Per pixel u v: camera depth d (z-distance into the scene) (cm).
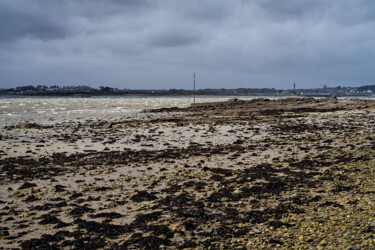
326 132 2927
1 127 4284
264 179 1452
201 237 881
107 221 1025
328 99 7488
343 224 886
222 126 3759
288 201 1130
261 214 1020
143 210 1124
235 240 846
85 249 831
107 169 1764
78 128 4094
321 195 1173
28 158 2144
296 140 2550
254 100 8619
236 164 1809
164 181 1499
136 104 13200
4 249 846
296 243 800
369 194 1129
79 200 1242
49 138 3130
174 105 12256
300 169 1606
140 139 2953
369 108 5834
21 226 998
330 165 1644
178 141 2772
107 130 3784
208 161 1912
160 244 841
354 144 2219
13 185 1488
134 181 1513
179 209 1109
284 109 6181
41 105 11600
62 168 1812
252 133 3092
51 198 1288
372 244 742
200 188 1352
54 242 883
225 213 1054
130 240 871
